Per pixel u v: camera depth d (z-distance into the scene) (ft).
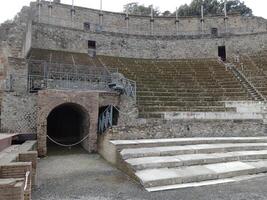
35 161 27.76
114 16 114.42
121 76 64.69
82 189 27.30
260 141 47.32
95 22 111.55
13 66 51.31
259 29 114.42
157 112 58.70
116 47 105.29
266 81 77.25
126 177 31.73
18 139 45.44
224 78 82.48
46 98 46.14
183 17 118.73
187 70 91.25
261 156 38.73
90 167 37.01
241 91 72.38
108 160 40.81
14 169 20.84
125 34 107.04
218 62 99.19
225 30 115.96
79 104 48.21
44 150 45.09
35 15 100.63
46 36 94.53
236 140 46.42
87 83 59.00
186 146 41.60
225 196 25.02
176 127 49.06
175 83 77.97
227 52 107.04
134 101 54.54
